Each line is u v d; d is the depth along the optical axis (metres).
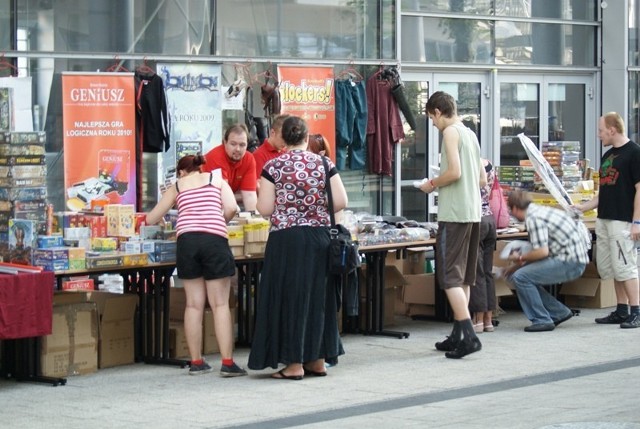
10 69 14.55
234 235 11.99
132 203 15.11
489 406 9.59
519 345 12.77
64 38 14.93
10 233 11.10
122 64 15.28
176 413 9.50
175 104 15.61
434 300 14.79
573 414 9.08
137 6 15.42
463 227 11.91
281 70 16.45
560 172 15.78
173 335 12.11
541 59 20.16
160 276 11.84
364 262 13.99
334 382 10.79
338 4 17.23
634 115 20.89
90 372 11.38
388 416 9.24
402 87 17.41
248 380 10.95
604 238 14.18
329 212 10.83
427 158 18.69
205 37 15.98
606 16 20.73
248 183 12.66
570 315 14.05
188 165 11.18
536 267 13.69
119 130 15.01
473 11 19.17
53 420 9.30
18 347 11.02
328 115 16.80
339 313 13.78
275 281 10.80
